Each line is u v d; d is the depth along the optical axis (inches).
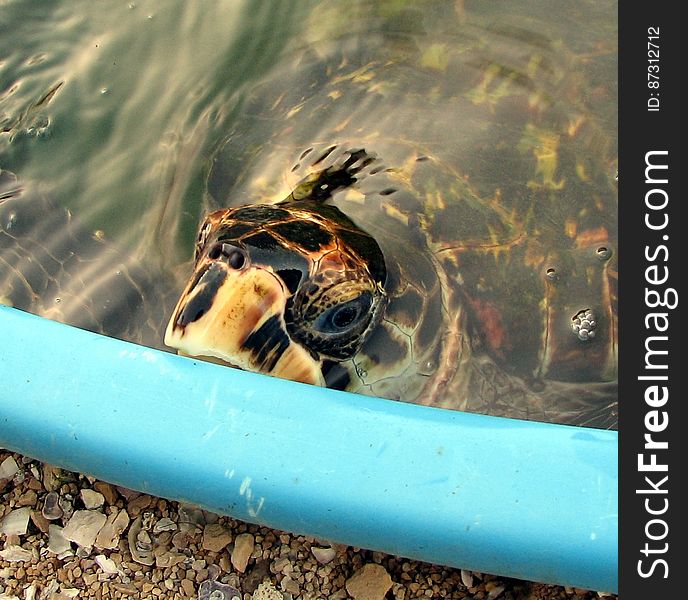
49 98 25.5
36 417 18.6
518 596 20.1
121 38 26.2
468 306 22.2
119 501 21.0
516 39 24.9
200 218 23.5
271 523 18.3
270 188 23.1
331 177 22.9
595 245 23.1
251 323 19.6
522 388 22.2
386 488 17.9
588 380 22.5
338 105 24.3
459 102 24.1
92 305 22.8
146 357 18.9
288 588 20.3
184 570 20.5
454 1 25.5
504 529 17.6
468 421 18.4
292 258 20.0
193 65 25.7
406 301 21.6
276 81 25.0
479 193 23.0
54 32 26.3
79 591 20.4
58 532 20.8
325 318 20.3
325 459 18.1
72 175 24.6
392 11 25.4
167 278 23.0
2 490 21.2
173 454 18.2
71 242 23.7
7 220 23.9
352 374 21.3
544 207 23.2
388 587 20.2
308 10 25.8
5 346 19.1
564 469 17.9
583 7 25.5
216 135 24.6
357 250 21.1
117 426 18.4
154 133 25.0
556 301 22.6
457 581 20.3
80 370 18.8
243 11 26.0
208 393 18.5
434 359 21.8
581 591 19.9
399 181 22.8
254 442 18.2
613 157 23.8
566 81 24.5
